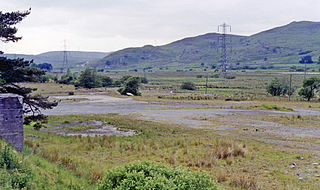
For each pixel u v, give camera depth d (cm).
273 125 2953
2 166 791
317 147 1881
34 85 10444
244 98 6606
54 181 841
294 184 1092
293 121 3225
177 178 629
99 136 2064
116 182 645
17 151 1010
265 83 13362
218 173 1205
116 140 1947
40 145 1471
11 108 1045
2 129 1023
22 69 1730
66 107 4803
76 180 918
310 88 6334
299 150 1755
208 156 1511
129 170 645
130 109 4584
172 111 4306
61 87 10219
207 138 2112
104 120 3089
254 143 1955
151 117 3619
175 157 1487
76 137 2014
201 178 658
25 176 732
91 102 5753
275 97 7062
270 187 1066
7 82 1753
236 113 4038
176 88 11988
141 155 1548
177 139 2011
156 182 581
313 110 4503
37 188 727
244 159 1488
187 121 3275
